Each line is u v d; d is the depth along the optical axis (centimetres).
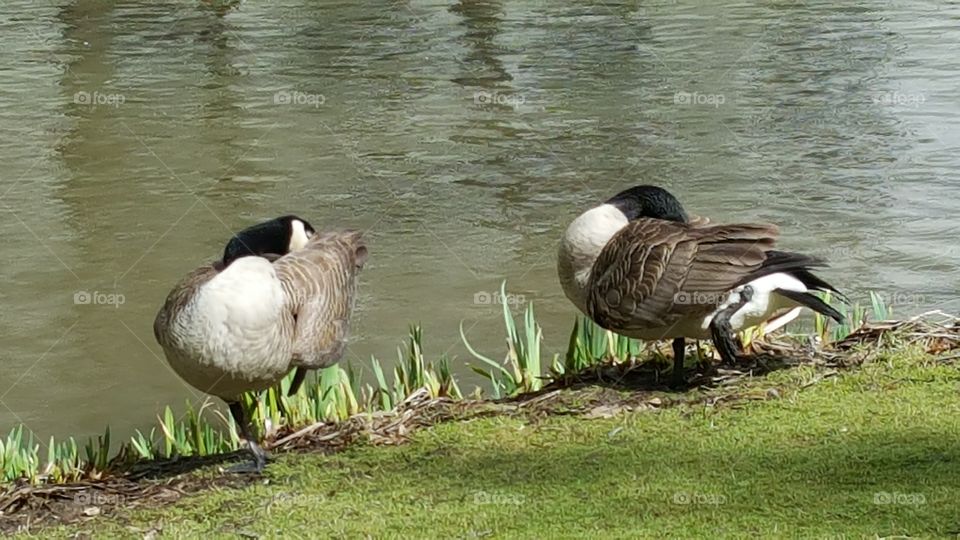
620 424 758
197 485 711
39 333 1155
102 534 645
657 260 785
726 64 2148
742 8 2645
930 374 811
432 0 2792
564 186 1537
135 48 2350
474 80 2077
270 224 827
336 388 884
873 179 1520
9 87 2067
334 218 1439
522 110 1888
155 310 1204
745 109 1862
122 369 1088
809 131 1739
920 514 598
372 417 807
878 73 2056
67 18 2638
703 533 591
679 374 820
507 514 630
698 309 780
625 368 874
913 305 1127
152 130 1811
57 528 660
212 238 1383
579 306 860
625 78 2062
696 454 699
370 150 1705
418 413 809
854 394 784
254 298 684
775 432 725
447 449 735
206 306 680
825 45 2275
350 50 2309
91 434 975
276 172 1617
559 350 1076
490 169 1614
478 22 2550
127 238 1390
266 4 2778
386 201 1502
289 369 731
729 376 835
